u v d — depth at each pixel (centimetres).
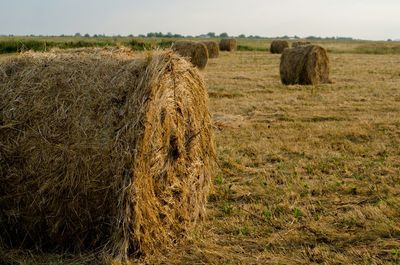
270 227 557
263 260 477
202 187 612
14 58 514
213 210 616
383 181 709
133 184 457
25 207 474
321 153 873
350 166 793
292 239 524
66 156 462
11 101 476
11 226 485
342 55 3931
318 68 1839
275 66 2614
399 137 991
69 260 467
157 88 483
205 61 2430
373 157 851
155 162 491
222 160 820
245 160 825
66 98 475
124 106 471
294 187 688
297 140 974
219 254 486
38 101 475
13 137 469
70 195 465
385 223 550
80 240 481
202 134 615
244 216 590
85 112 470
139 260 475
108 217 469
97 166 459
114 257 462
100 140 461
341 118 1185
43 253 484
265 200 643
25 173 468
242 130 1057
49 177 465
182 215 550
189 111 571
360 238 523
